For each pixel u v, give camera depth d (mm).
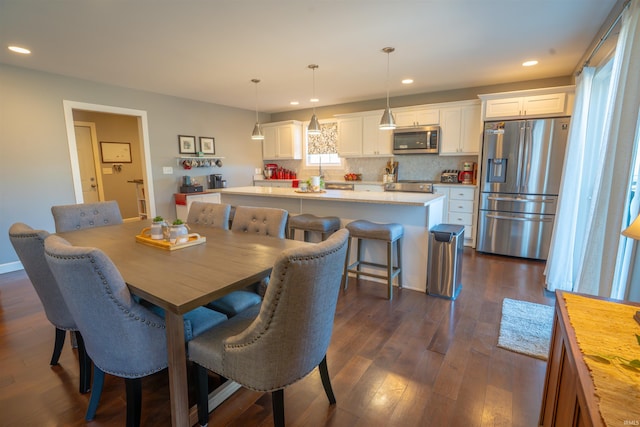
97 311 1254
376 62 3574
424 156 5348
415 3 2289
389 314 2596
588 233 2203
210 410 1592
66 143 4008
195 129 5555
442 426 1498
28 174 3740
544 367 1906
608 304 1229
